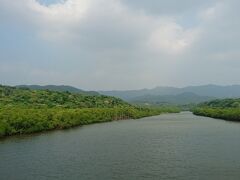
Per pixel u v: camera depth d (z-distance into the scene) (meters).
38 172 68.44
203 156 84.19
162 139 119.44
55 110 176.12
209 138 120.06
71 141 113.88
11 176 65.69
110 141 114.19
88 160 80.19
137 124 196.62
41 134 135.12
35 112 153.75
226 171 68.44
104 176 65.31
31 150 94.19
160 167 72.56
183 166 73.38
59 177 64.81
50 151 92.62
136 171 69.19
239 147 97.56
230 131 144.38
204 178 63.47
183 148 97.62
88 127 172.50
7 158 82.62
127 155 86.88
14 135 130.12
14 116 133.75
